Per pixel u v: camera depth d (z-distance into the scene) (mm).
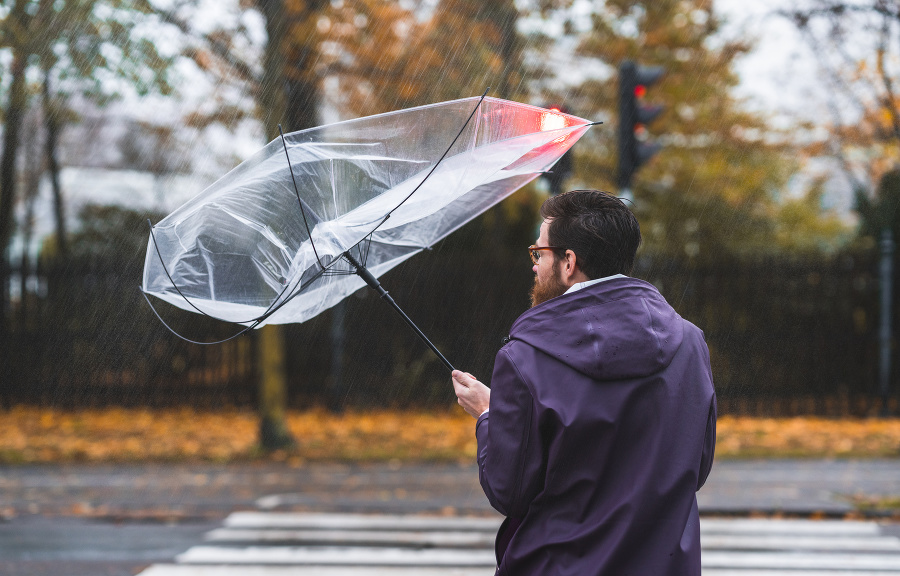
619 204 1897
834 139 12656
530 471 1704
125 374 12531
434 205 2217
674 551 1615
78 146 14055
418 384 12312
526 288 12281
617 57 13539
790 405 11805
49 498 7473
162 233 2119
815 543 6004
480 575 5281
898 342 11898
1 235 13445
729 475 8156
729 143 14820
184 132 11320
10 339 12430
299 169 2158
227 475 8477
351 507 7117
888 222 12695
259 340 9828
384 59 10234
